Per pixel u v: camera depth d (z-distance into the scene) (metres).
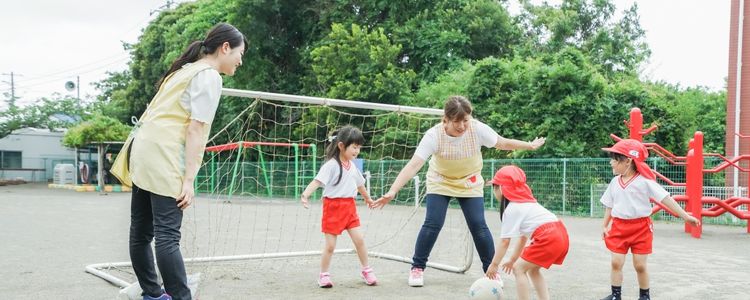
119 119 34.97
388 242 8.62
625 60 24.53
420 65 21.72
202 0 31.12
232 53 3.59
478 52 22.45
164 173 3.26
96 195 23.47
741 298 4.71
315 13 23.80
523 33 25.19
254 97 5.29
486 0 22.48
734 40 13.60
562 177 14.58
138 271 3.66
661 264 6.57
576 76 15.38
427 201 5.22
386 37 20.89
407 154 17.27
